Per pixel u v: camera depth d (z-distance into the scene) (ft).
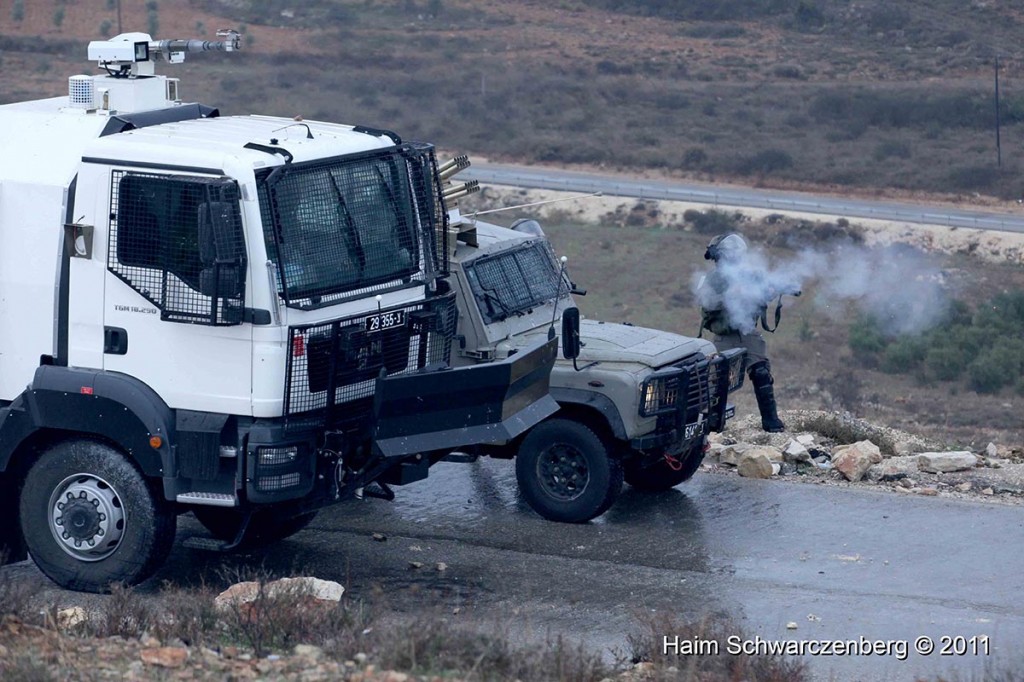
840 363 305.94
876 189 481.87
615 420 91.50
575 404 93.86
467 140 534.78
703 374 98.78
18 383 76.48
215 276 69.21
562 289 104.12
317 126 81.61
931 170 495.41
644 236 414.62
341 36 646.33
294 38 642.22
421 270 80.07
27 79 513.86
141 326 73.05
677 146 532.73
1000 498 103.45
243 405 71.72
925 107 574.15
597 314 343.46
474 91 590.14
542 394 83.25
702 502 101.19
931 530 93.71
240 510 79.66
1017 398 283.79
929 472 110.32
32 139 77.36
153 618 66.59
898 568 85.30
